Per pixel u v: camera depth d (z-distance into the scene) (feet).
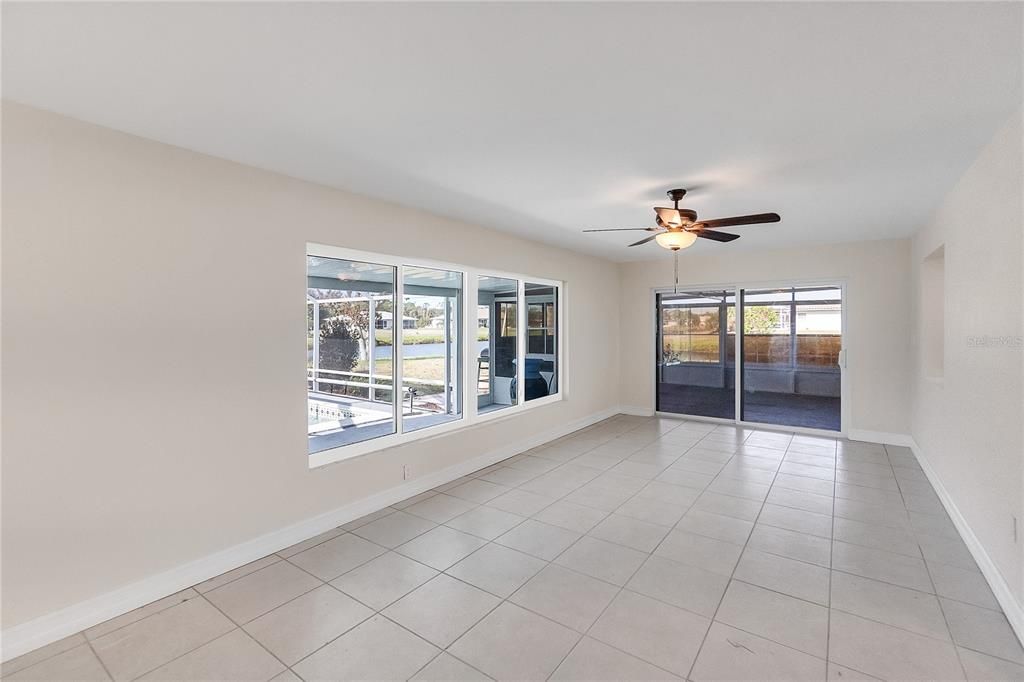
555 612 7.78
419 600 8.14
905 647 6.87
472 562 9.40
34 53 5.58
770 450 17.31
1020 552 7.16
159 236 8.21
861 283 18.38
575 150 8.78
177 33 5.22
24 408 6.92
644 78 6.29
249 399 9.46
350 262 11.86
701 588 8.45
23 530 6.91
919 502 12.37
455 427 14.76
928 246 14.10
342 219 11.13
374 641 7.11
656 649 6.88
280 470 9.98
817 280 19.26
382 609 7.89
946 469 11.91
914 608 7.81
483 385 16.40
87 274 7.45
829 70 6.07
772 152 8.87
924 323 14.80
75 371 7.34
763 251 20.30
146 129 7.73
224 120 7.45
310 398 11.00
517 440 16.98
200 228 8.73
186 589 8.51
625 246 19.03
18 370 6.87
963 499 10.32
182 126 7.64
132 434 7.93
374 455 11.98
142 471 8.04
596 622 7.52
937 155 8.98
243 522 9.37
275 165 9.45
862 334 18.42
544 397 19.27
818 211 13.30
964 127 7.80
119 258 7.77
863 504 12.25
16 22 4.96
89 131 7.47
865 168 9.70
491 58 5.80
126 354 7.86
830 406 19.60
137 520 7.98
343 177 10.22
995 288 8.23
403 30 5.21
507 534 10.62
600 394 22.47
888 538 10.34
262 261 9.65
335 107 7.07
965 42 5.43
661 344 23.57
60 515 7.23
